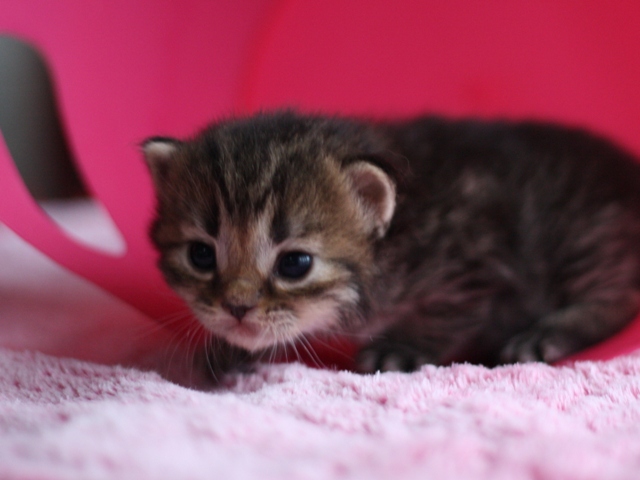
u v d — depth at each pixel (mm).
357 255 220
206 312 213
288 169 213
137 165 279
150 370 214
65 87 271
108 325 250
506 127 270
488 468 151
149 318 250
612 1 275
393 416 178
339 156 219
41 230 250
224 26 300
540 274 254
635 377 201
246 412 171
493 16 299
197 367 223
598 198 255
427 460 153
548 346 233
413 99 312
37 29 265
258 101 306
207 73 300
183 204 220
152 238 233
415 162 241
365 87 313
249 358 225
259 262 209
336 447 160
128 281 255
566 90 291
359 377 200
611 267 252
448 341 238
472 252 237
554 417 176
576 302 254
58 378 199
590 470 150
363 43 311
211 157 218
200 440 159
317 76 311
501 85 302
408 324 237
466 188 244
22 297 272
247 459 154
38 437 156
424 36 308
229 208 210
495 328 245
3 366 206
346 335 232
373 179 217
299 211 211
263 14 303
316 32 308
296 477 147
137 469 146
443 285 234
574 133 270
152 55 288
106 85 278
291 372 207
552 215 253
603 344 236
